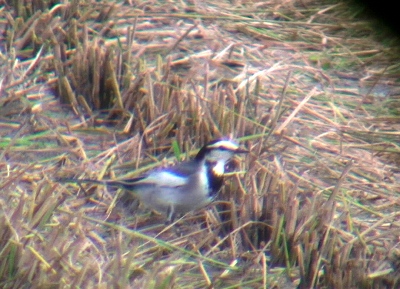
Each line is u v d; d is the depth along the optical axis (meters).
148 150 11.87
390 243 10.48
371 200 11.53
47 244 9.04
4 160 11.31
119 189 10.97
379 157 12.59
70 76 13.15
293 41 15.49
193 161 10.70
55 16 14.90
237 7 16.47
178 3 16.22
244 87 13.19
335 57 15.13
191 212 10.85
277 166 11.57
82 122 12.48
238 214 10.71
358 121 13.35
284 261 10.02
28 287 8.51
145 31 15.01
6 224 8.99
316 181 11.73
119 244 9.17
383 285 9.70
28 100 12.84
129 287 8.66
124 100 12.74
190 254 9.92
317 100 13.75
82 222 10.26
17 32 14.11
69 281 8.77
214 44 14.88
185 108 12.33
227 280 9.48
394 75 14.76
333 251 9.91
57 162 11.40
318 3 16.89
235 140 11.74
